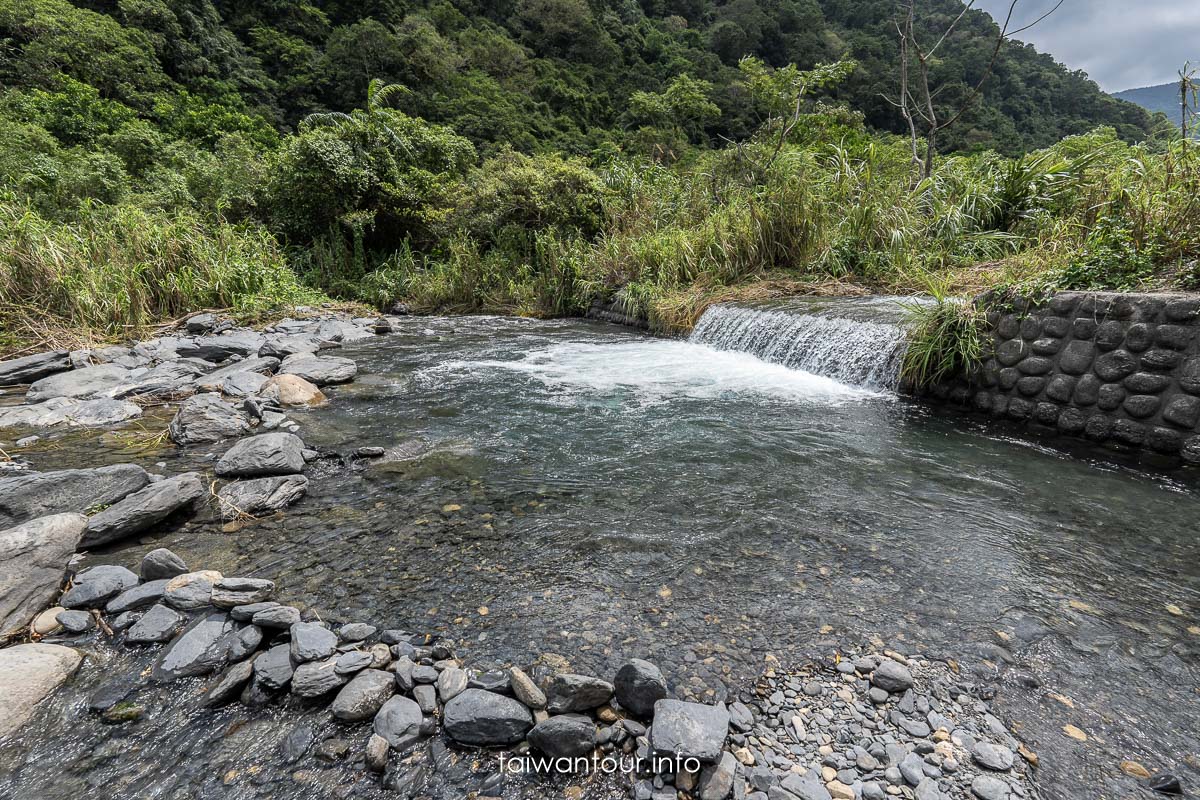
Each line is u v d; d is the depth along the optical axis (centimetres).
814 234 705
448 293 1087
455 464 292
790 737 124
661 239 851
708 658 148
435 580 186
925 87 819
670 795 111
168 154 1391
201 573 184
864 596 176
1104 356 311
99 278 646
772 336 544
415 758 120
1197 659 148
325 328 739
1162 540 210
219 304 779
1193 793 110
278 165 1170
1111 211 429
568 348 647
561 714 129
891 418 368
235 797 112
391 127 1303
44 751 122
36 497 219
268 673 141
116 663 149
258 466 271
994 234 618
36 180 1023
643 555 202
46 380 439
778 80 1030
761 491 257
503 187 1147
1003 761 117
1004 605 171
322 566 195
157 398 417
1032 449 308
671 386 459
